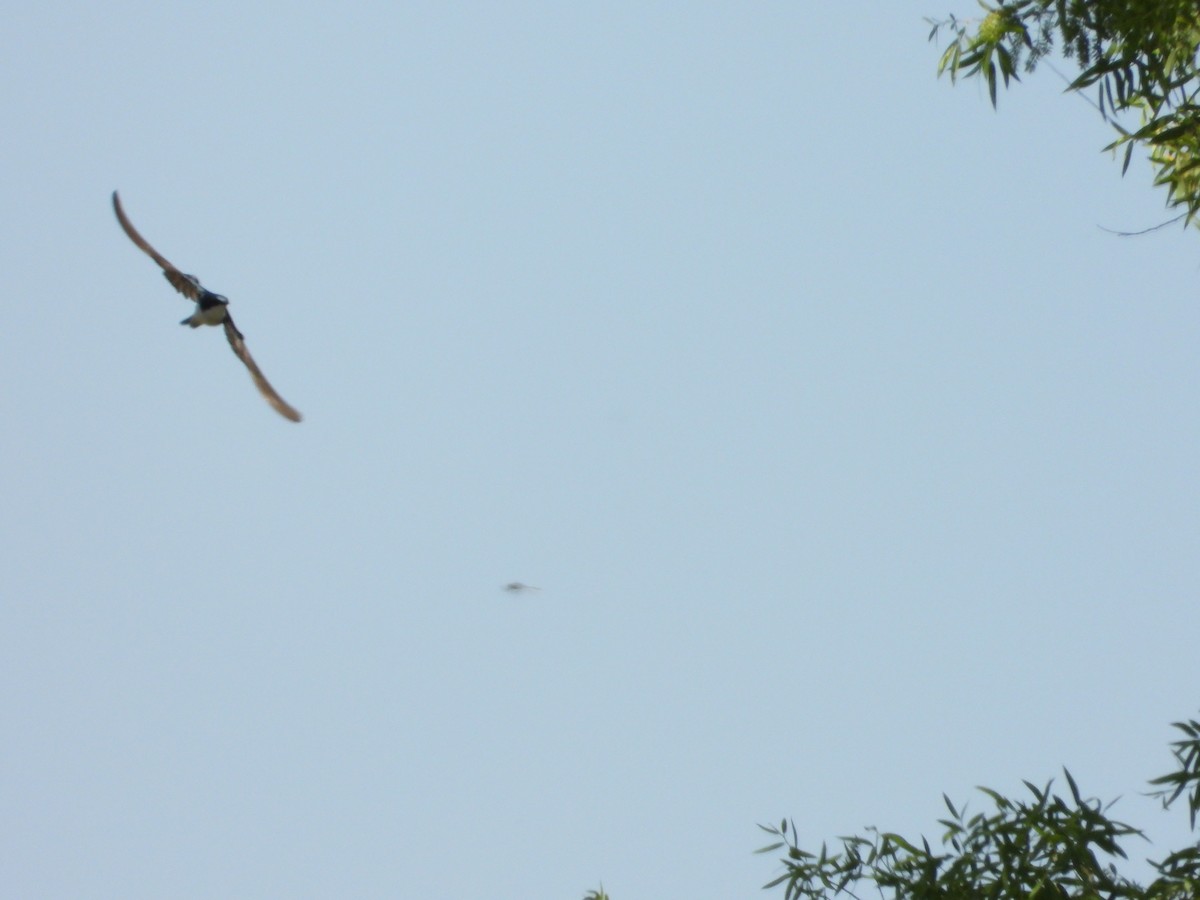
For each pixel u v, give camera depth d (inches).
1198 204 1257.4
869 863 1128.2
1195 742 1071.6
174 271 1058.1
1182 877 1013.2
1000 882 1053.2
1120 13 1176.8
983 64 1263.5
